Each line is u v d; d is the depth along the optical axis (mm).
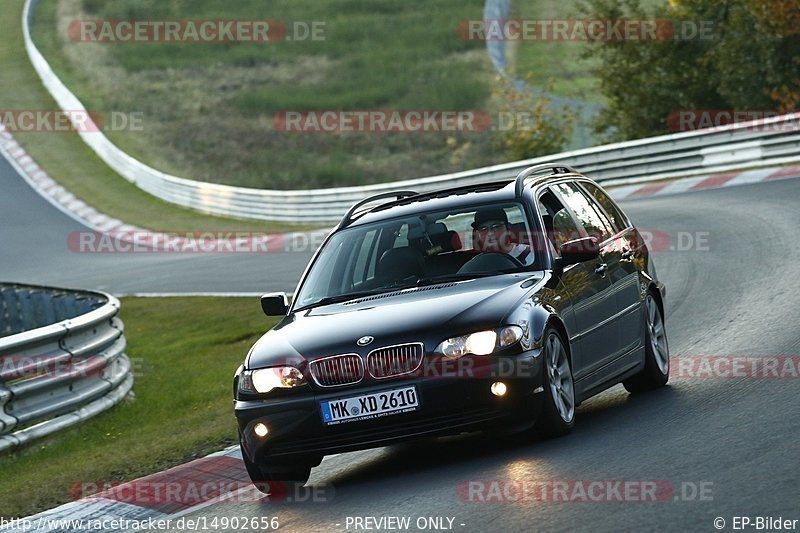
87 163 146750
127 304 69000
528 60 172250
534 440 22281
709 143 77188
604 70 109188
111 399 36031
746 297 37812
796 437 19375
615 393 28109
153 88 180500
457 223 24469
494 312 21234
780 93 94125
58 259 101312
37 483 26797
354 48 193750
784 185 65562
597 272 24828
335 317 22562
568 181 27125
